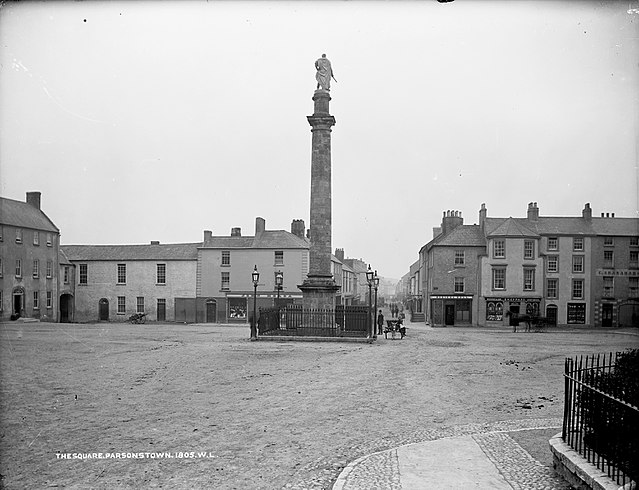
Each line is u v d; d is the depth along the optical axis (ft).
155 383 51.80
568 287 166.81
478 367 65.77
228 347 87.20
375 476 25.13
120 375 56.75
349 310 108.68
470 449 29.30
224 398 44.62
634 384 22.17
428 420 37.22
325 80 106.63
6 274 152.87
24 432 33.91
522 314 161.99
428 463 26.96
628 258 166.81
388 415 38.78
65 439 32.42
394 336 111.34
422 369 63.26
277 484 25.04
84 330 127.34
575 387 26.32
